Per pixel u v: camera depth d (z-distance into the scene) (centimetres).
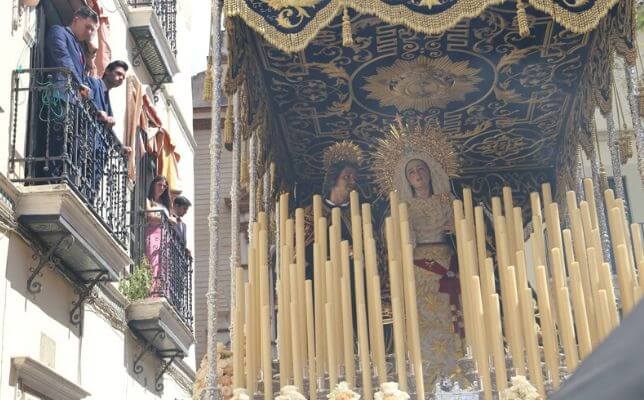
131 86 1264
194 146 1719
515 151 898
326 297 641
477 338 610
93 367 1057
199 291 1927
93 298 1059
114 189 1090
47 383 890
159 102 1458
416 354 613
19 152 898
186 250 1436
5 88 868
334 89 802
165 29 1463
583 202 647
